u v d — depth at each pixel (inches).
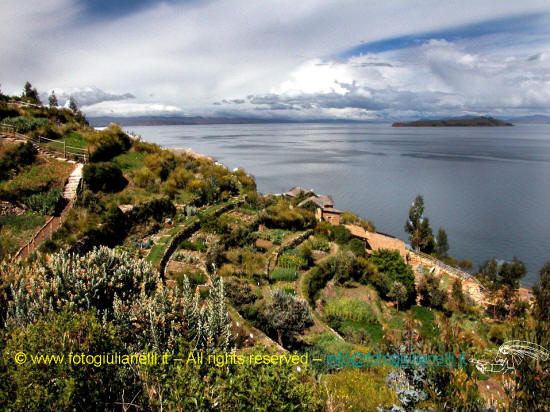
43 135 1453.0
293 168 6067.9
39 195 1010.1
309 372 380.2
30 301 435.5
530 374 267.9
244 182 2124.8
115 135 1684.3
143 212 1192.2
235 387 292.8
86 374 276.5
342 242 1817.2
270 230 1599.4
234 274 1051.3
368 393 422.0
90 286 478.6
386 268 1528.1
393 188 4697.3
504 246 2827.3
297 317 758.5
